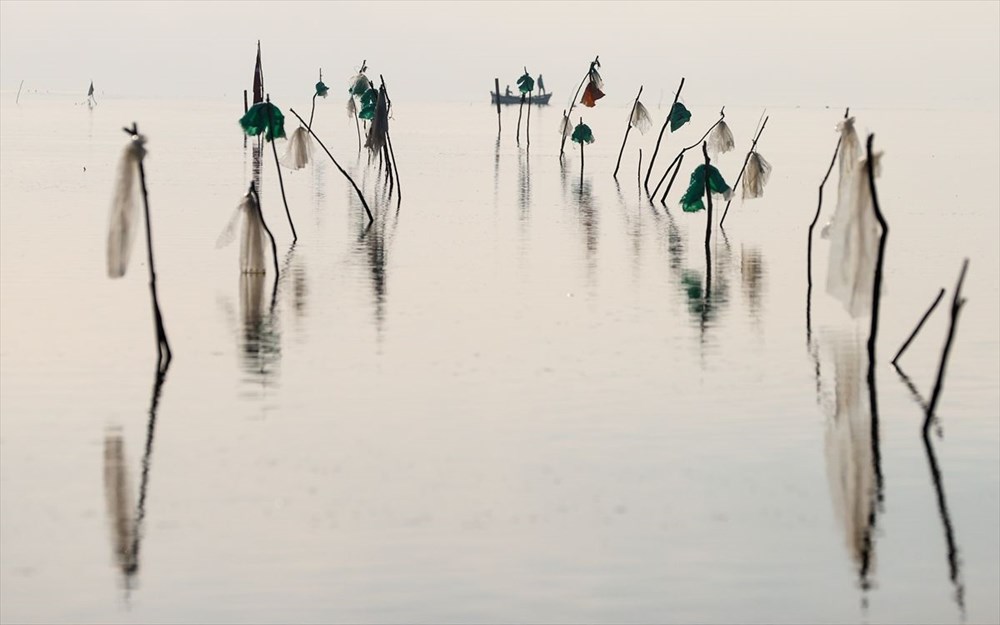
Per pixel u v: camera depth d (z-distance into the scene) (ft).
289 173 258.37
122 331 103.60
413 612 54.54
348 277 130.52
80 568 58.80
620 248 155.22
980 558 60.49
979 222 183.21
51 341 100.17
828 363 96.07
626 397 86.17
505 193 224.94
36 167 255.09
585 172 274.98
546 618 54.03
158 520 64.34
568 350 99.30
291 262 139.85
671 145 397.19
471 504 66.49
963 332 106.83
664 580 57.82
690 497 67.77
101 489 68.49
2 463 72.38
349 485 69.10
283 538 62.03
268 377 90.27
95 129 415.03
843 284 92.79
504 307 115.75
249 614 54.39
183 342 100.32
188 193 212.64
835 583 57.82
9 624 53.42
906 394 87.76
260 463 72.64
